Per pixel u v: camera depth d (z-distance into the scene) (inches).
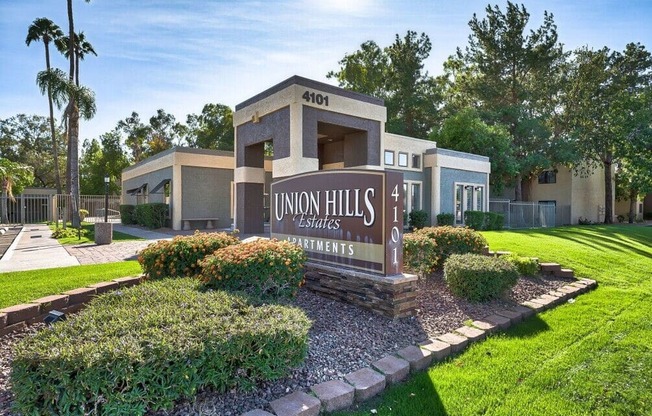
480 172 859.4
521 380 130.8
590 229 676.1
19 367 91.2
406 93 1165.1
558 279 283.9
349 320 180.1
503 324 184.5
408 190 751.7
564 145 990.4
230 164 783.7
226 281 171.9
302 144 511.2
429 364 143.4
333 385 120.0
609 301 231.9
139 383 93.9
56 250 419.8
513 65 1030.4
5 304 173.3
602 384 128.3
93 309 125.8
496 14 1017.5
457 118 944.9
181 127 1813.5
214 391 111.8
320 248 223.5
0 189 911.7
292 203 249.3
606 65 1064.8
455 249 281.9
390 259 187.8
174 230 706.2
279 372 114.1
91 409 91.4
